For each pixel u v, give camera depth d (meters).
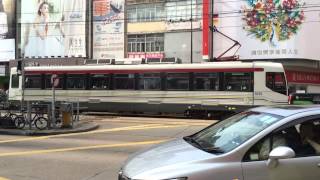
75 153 13.34
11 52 65.38
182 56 55.22
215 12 52.81
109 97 30.69
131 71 30.12
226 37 52.38
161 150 5.99
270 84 27.02
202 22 53.91
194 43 54.66
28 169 10.85
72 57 61.28
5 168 10.99
